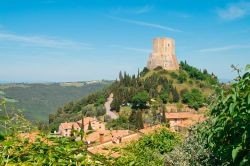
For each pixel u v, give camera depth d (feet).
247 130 18.01
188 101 577.43
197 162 38.42
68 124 408.46
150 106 570.46
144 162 41.70
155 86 627.87
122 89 641.40
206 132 22.00
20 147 18.71
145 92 587.68
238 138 18.90
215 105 21.06
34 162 17.88
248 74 18.97
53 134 20.86
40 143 19.65
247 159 17.88
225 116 19.20
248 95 17.24
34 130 21.06
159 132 58.03
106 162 22.21
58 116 637.71
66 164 18.08
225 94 21.30
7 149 17.72
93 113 574.56
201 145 37.91
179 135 56.95
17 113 19.79
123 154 25.45
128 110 573.33
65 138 20.11
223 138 20.88
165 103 590.55
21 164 17.13
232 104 17.80
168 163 44.70
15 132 19.29
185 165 39.81
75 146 19.33
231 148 19.83
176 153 42.91
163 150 52.60
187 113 437.17
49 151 18.94
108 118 532.73
